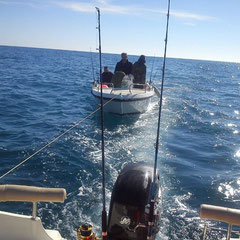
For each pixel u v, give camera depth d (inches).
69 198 249.9
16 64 1857.8
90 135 423.8
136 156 348.5
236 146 412.8
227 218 99.9
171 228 217.3
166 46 131.1
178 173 310.7
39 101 681.6
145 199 136.3
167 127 486.9
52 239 122.7
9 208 233.9
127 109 512.7
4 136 410.0
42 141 390.6
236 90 1152.2
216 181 296.5
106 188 267.7
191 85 1186.0
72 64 2241.6
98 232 207.0
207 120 557.9
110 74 566.3
